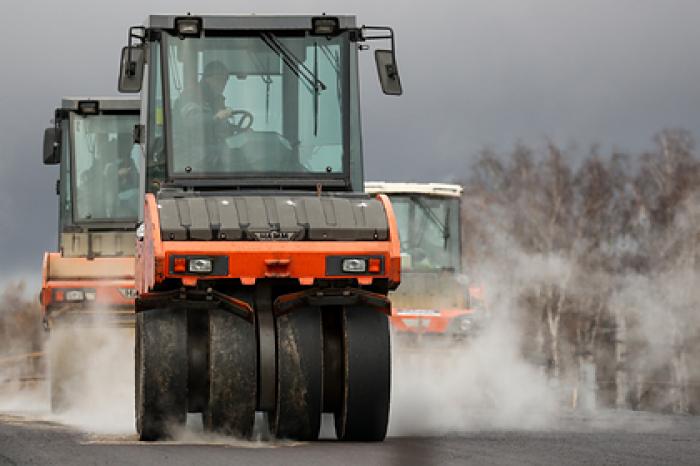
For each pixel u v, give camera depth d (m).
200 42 36.66
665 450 30.70
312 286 33.94
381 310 34.09
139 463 27.22
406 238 66.75
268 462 27.42
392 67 37.00
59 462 27.42
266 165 36.38
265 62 36.69
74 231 58.72
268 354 33.62
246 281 33.09
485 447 31.31
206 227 33.12
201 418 35.62
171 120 36.34
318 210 33.81
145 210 34.81
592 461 27.83
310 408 33.62
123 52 36.97
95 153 59.31
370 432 33.94
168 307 33.56
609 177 139.00
